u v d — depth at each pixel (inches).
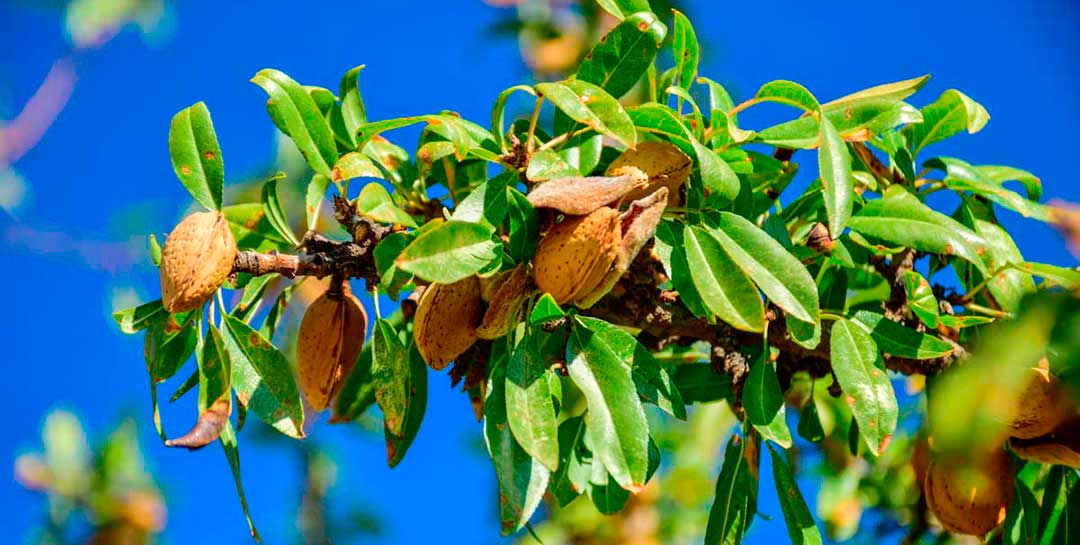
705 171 37.2
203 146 37.5
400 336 39.4
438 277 35.5
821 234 38.7
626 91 39.3
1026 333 31.6
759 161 39.3
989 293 40.6
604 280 36.2
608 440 36.2
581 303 36.4
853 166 41.1
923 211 38.8
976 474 39.3
